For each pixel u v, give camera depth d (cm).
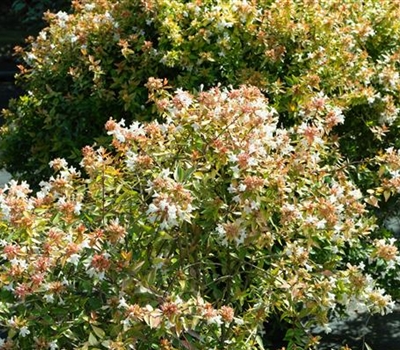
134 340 245
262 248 273
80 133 350
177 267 260
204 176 260
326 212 260
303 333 271
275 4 339
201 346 253
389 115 334
